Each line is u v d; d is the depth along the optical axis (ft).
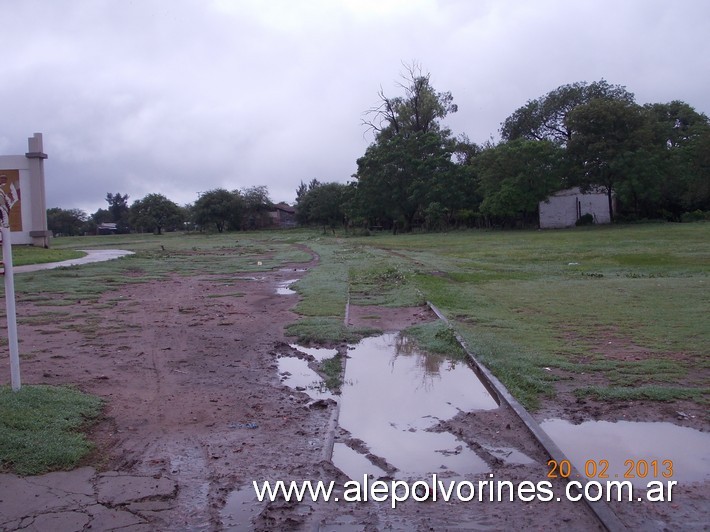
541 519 13.00
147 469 15.64
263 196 316.40
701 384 22.47
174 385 23.66
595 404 20.57
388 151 209.67
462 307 42.16
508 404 20.71
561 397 21.39
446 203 202.90
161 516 13.23
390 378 25.27
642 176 165.27
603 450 16.83
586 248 102.12
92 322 38.65
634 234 131.75
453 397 22.50
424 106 224.12
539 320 36.70
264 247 150.10
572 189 192.03
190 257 110.73
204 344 31.60
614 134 168.66
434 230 208.13
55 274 72.28
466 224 218.18
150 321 39.06
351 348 31.19
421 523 12.92
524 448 17.20
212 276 73.41
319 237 207.62
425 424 19.57
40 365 26.30
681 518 12.91
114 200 439.22
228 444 17.48
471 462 16.38
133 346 31.01
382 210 215.51
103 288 58.85
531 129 225.56
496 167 186.60
